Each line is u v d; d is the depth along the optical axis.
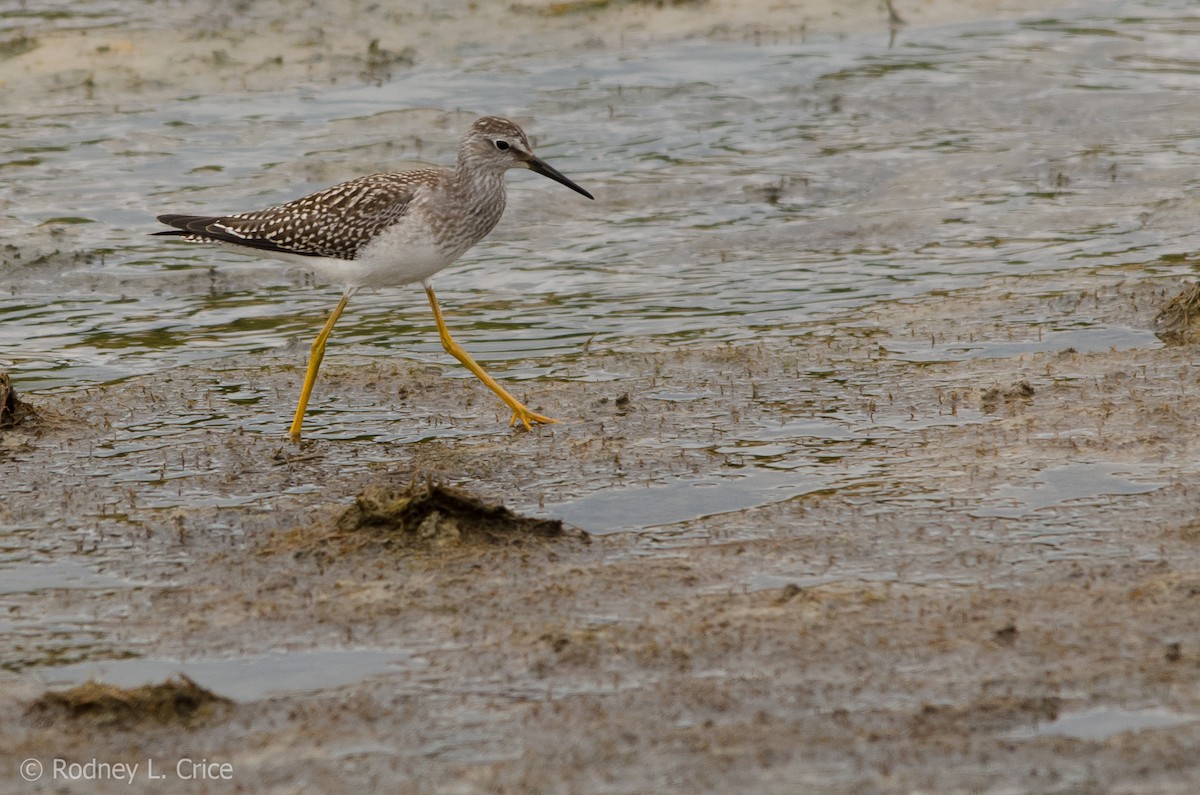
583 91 24.66
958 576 10.19
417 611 9.88
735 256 19.16
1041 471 11.98
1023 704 8.52
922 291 17.55
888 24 27.88
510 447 13.17
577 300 17.86
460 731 8.46
